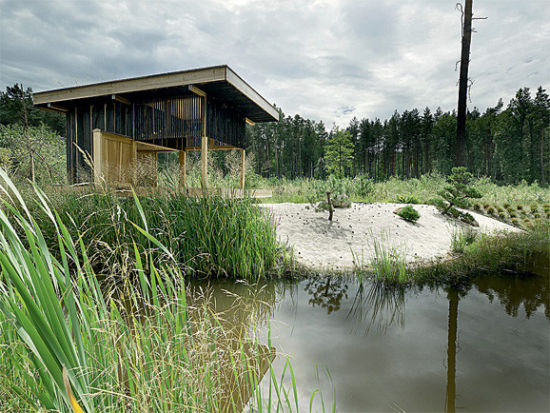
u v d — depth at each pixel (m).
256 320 3.14
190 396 1.32
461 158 12.32
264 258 5.01
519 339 2.75
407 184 16.86
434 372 2.22
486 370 2.25
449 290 4.16
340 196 9.25
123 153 7.92
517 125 42.34
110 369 1.21
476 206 10.79
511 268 5.07
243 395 1.85
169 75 6.61
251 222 5.05
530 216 9.98
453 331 2.92
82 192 5.14
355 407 1.81
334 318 3.24
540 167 41.66
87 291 1.21
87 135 8.06
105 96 7.36
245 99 8.00
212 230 4.85
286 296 3.94
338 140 39.00
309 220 7.86
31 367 1.12
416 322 3.13
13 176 5.28
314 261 5.53
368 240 6.81
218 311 3.31
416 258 5.72
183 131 7.35
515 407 1.84
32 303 0.75
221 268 4.66
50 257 0.93
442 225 8.33
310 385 2.04
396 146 57.22
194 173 6.67
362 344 2.64
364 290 4.19
